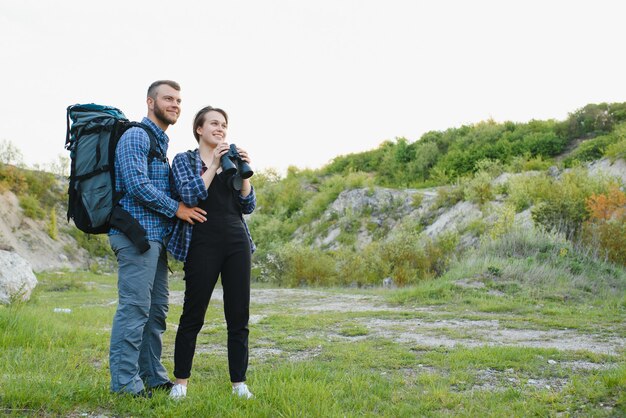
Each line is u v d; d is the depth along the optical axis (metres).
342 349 6.52
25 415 3.34
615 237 14.30
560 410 3.97
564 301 11.33
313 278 20.11
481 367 5.41
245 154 4.02
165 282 4.21
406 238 19.25
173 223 4.00
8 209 32.81
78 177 3.76
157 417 3.46
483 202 22.39
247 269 4.06
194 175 3.93
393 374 5.23
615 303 10.92
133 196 3.72
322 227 29.75
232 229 3.99
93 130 3.77
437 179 32.22
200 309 3.96
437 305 11.45
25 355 5.27
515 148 28.70
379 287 17.55
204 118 4.13
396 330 8.26
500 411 3.93
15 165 37.72
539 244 14.78
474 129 34.78
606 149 22.89
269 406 3.70
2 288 11.05
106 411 3.54
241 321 4.04
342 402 4.12
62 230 34.75
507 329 8.29
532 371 5.22
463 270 14.09
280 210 34.97
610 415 3.78
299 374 4.84
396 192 28.91
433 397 4.29
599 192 16.62
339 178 33.41
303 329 8.45
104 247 35.50
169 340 7.30
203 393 3.98
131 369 3.78
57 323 7.58
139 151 3.77
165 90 4.00
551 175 22.39
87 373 4.77
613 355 6.00
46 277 24.62
